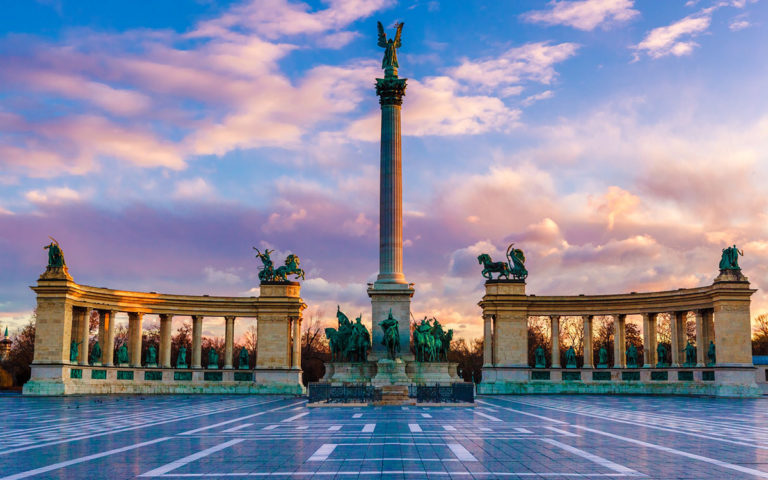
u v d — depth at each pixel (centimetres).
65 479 2534
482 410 6675
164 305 12288
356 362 10119
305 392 12719
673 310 11825
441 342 10544
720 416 5997
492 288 12744
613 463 2928
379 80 10700
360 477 2564
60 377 10562
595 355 19488
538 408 7175
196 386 12294
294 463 2914
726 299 10888
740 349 10806
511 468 2778
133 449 3425
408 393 8500
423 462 2939
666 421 5344
